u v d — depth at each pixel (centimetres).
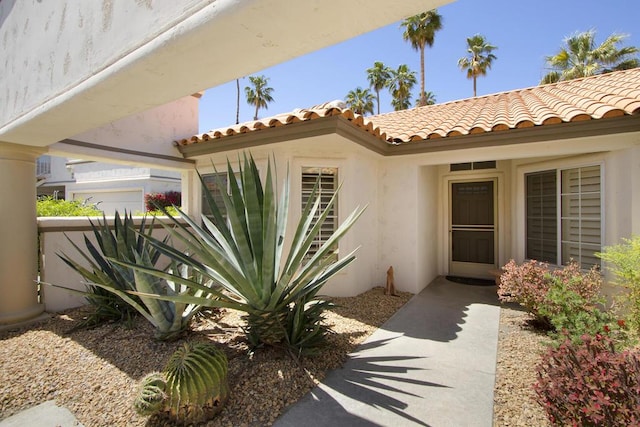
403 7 147
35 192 451
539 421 231
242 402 251
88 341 362
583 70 1800
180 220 651
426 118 748
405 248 602
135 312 425
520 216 600
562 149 475
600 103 463
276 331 310
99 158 537
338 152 557
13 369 305
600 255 370
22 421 236
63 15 266
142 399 212
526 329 412
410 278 596
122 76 216
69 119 306
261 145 529
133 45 199
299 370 295
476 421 234
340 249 554
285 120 466
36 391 272
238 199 333
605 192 463
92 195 1603
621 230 445
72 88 254
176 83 229
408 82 2947
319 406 251
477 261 724
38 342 363
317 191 560
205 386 229
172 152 638
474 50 2625
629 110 396
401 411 246
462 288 628
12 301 418
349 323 436
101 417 239
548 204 556
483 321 445
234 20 155
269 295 294
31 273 439
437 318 458
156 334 353
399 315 471
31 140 389
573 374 202
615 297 344
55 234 480
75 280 497
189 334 368
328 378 293
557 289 372
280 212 360
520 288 411
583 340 222
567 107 490
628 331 296
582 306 345
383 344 369
